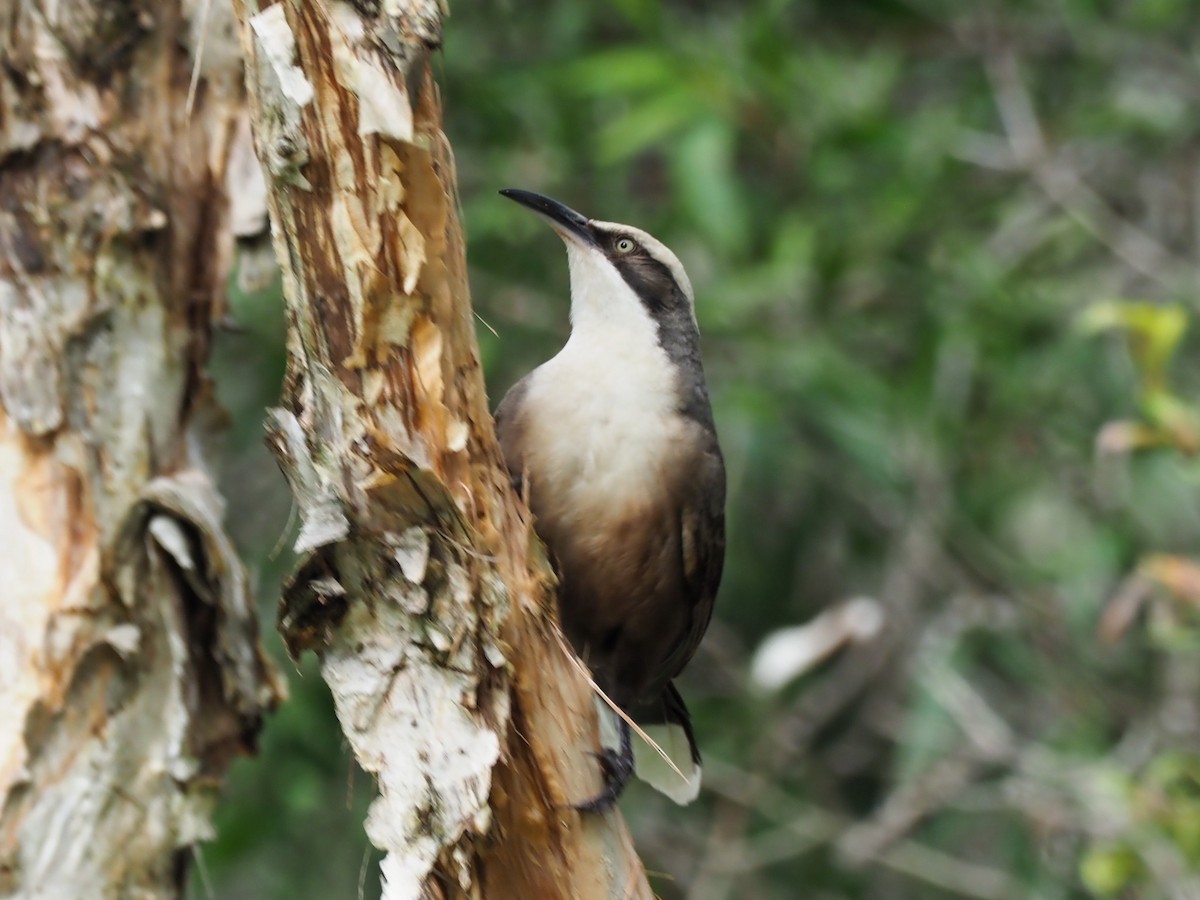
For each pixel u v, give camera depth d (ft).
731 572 44.96
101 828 24.70
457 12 44.34
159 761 25.23
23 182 25.12
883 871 46.09
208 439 26.81
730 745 44.14
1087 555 42.93
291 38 19.15
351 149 19.45
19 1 25.04
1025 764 40.01
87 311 25.23
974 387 44.45
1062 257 45.37
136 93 25.75
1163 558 31.78
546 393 26.30
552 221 28.04
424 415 20.26
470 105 43.19
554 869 21.48
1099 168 50.19
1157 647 42.14
